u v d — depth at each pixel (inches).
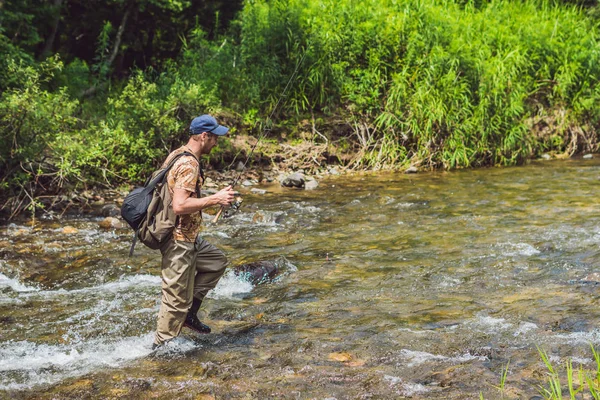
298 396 156.6
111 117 449.7
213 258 190.7
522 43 575.5
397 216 342.6
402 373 167.9
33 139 369.4
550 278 238.5
